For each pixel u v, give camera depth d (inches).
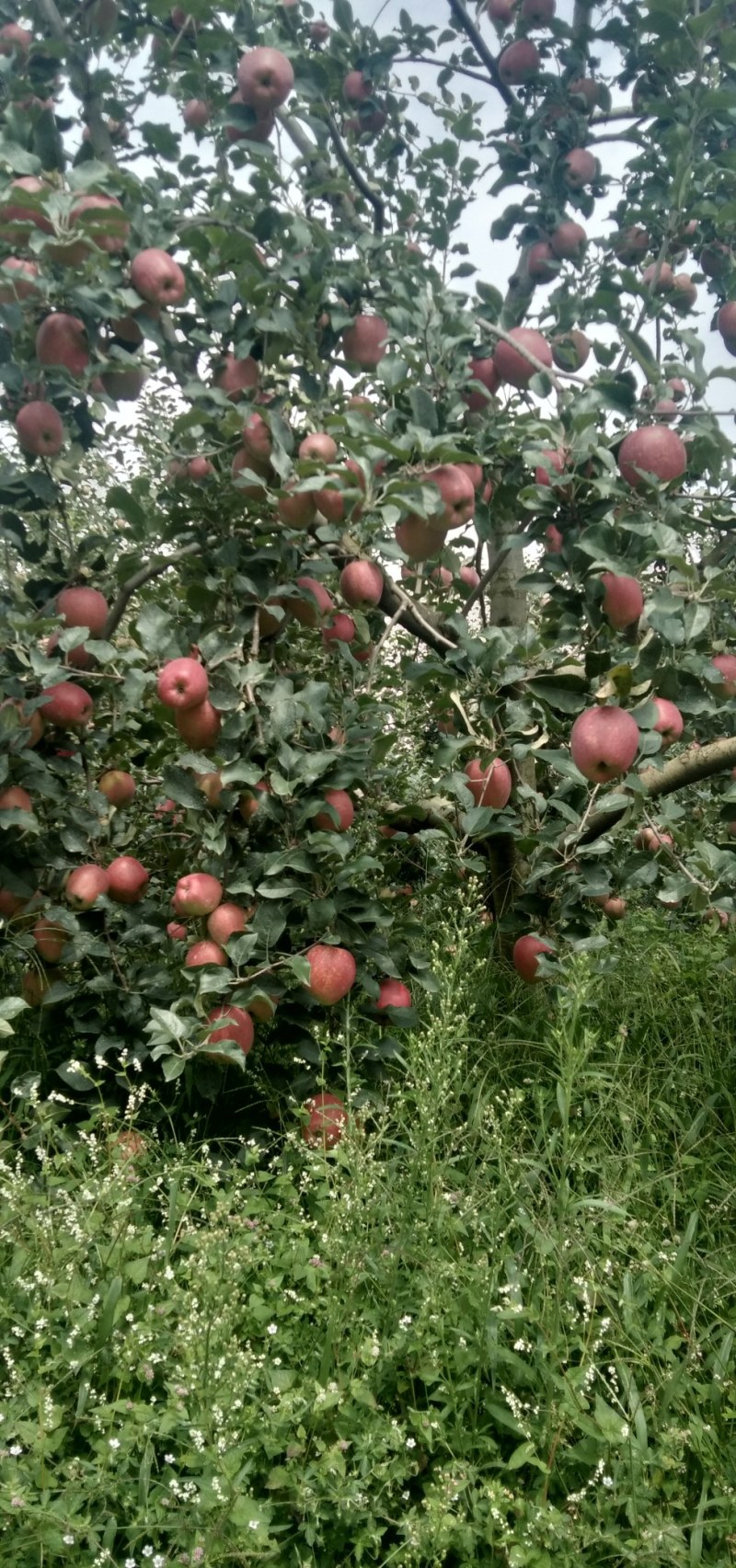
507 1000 146.5
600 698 105.8
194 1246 92.1
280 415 118.6
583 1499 74.8
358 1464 75.7
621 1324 87.6
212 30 129.8
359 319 129.3
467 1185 101.6
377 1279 88.4
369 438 103.5
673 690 115.7
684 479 128.8
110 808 127.1
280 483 121.3
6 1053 104.9
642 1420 76.8
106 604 123.1
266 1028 124.9
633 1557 68.6
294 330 120.3
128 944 122.6
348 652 129.0
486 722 125.0
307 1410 77.2
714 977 146.5
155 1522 69.6
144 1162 105.3
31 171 109.6
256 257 121.3
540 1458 77.4
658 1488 76.4
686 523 132.3
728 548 129.5
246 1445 73.1
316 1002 114.0
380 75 162.9
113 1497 72.2
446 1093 102.9
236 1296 84.0
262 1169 116.2
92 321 113.7
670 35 137.6
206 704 111.9
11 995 138.9
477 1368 81.9
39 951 119.8
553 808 133.1
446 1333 85.7
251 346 121.0
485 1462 78.4
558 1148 108.3
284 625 129.9
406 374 119.3
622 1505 74.2
